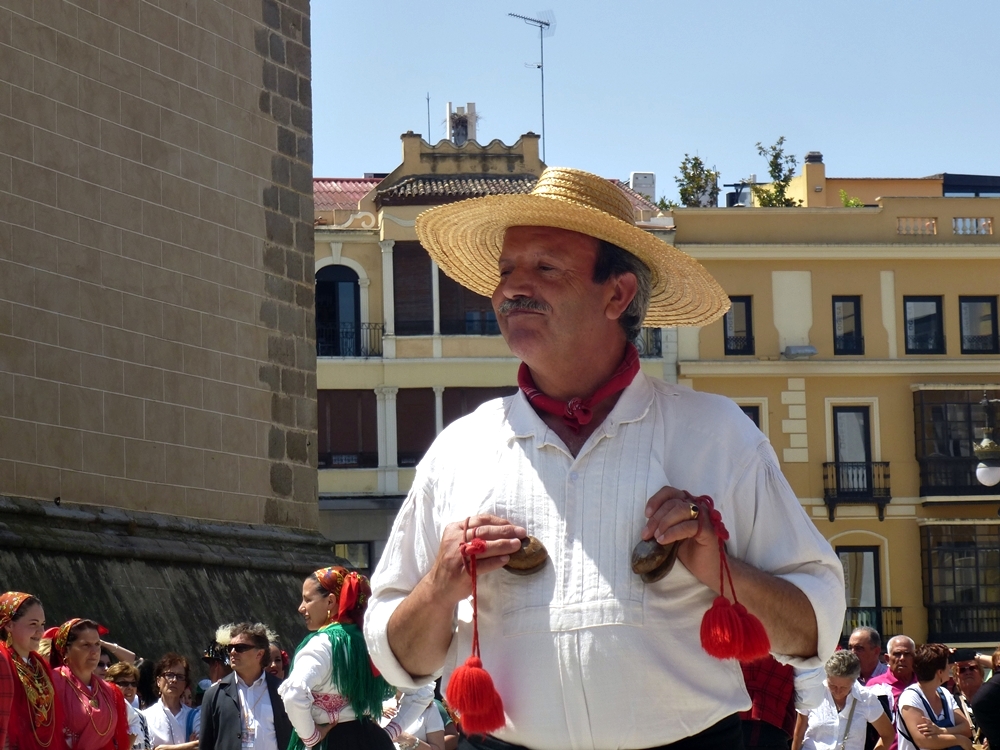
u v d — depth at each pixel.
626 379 3.86
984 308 38.56
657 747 3.60
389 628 3.77
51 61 14.96
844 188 48.03
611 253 3.95
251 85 17.75
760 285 37.84
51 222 14.80
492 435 3.90
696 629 3.66
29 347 14.42
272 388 17.67
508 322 3.93
